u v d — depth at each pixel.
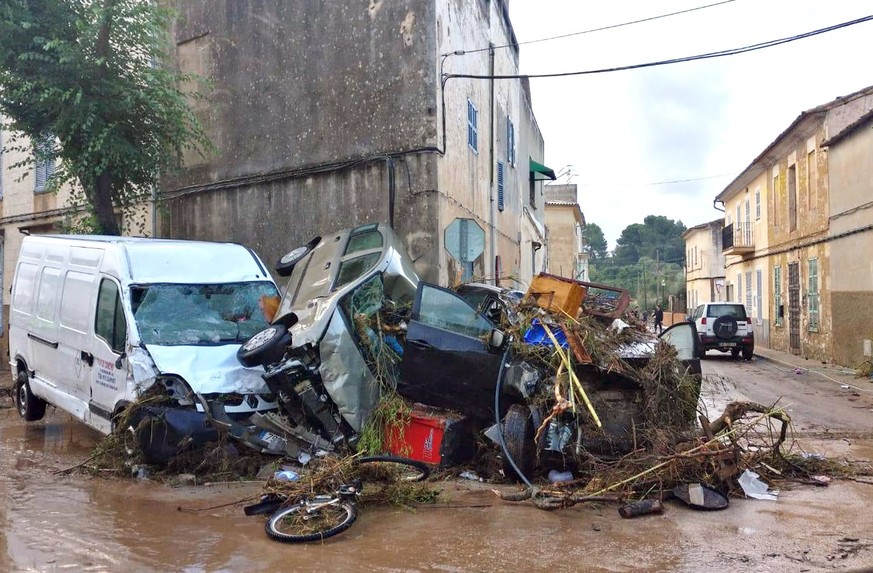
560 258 47.22
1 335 19.81
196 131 13.27
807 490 6.75
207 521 5.75
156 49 12.63
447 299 7.56
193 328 8.00
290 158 13.41
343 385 7.22
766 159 28.12
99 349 8.12
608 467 6.64
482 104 16.19
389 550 5.06
